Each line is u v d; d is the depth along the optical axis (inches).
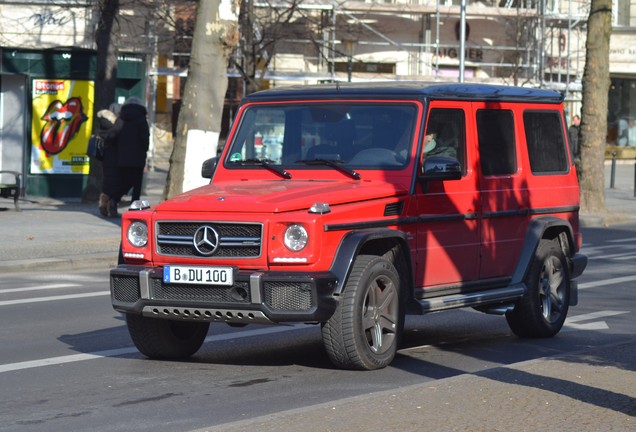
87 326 589.0
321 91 512.7
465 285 511.5
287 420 338.0
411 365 480.1
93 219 1115.9
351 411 350.6
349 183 478.6
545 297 560.1
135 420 374.0
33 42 1913.1
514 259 545.3
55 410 390.6
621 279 800.9
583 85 1382.9
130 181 1129.4
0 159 1417.3
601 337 565.9
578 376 409.1
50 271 837.8
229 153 519.8
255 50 1670.8
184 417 378.3
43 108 1397.6
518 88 563.2
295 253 426.9
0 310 647.8
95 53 1396.4
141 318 476.1
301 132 507.8
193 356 502.9
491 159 531.5
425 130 489.1
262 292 425.4
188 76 944.3
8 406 397.1
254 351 516.4
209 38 935.0
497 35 2333.9
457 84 522.3
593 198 1375.5
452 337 567.8
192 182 937.5
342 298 438.3
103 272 836.6
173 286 443.5
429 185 488.1
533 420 339.3
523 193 549.6
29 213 1171.9
